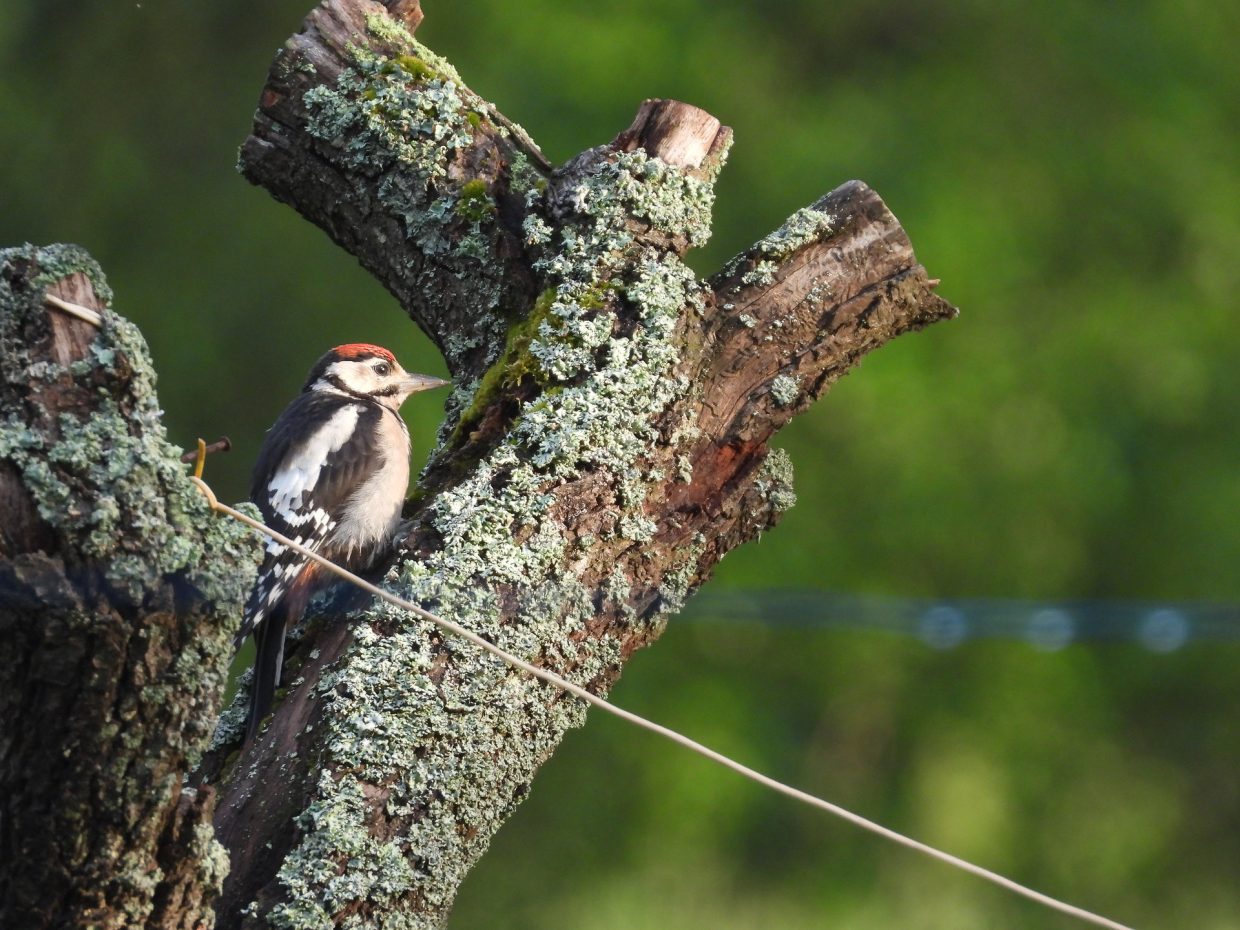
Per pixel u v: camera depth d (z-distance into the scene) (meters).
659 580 4.71
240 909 4.00
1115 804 14.71
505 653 3.90
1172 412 15.05
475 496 4.54
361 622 4.37
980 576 14.45
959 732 14.71
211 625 3.28
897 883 14.28
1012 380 14.73
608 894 13.82
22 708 3.21
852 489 14.47
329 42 5.89
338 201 5.89
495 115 5.86
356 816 4.11
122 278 16.72
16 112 17.28
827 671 14.82
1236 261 15.55
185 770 3.35
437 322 5.75
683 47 15.30
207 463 15.78
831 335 4.97
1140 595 14.93
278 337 16.09
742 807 14.29
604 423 4.62
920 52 15.94
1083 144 15.67
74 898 3.33
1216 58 16.25
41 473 3.17
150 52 17.53
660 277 4.87
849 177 14.95
